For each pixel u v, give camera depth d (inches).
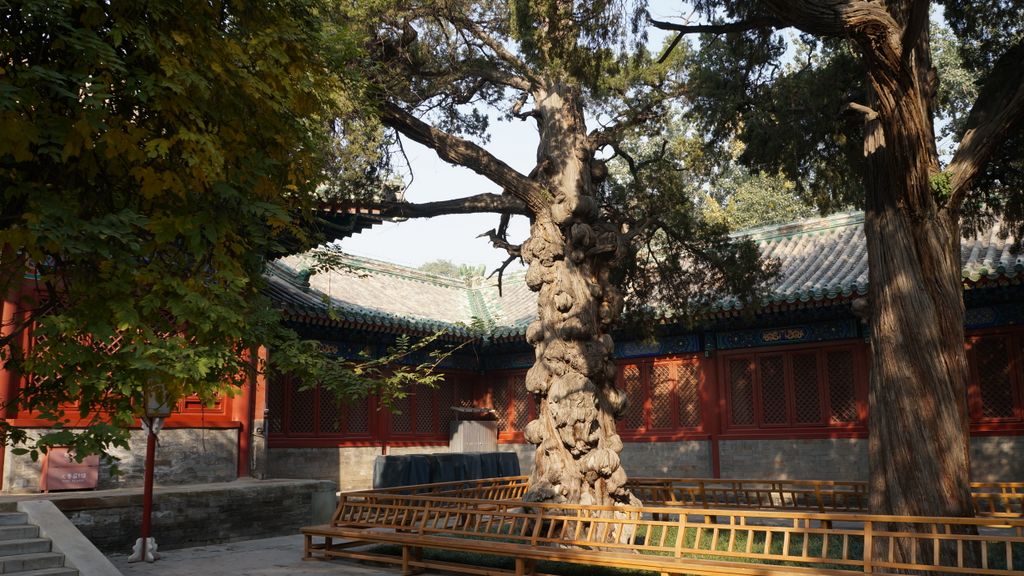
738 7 446.9
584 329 511.2
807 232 928.9
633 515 489.4
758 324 858.8
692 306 695.1
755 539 496.1
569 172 536.4
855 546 464.4
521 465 1011.9
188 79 204.7
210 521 549.3
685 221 633.6
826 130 515.8
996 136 394.0
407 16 514.0
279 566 448.1
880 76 346.0
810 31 342.3
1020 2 457.1
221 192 215.9
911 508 364.5
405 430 956.0
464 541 403.2
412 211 562.6
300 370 279.6
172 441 631.8
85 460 563.2
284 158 248.8
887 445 379.2
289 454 823.1
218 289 218.7
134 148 199.6
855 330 795.4
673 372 923.4
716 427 872.9
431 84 557.3
